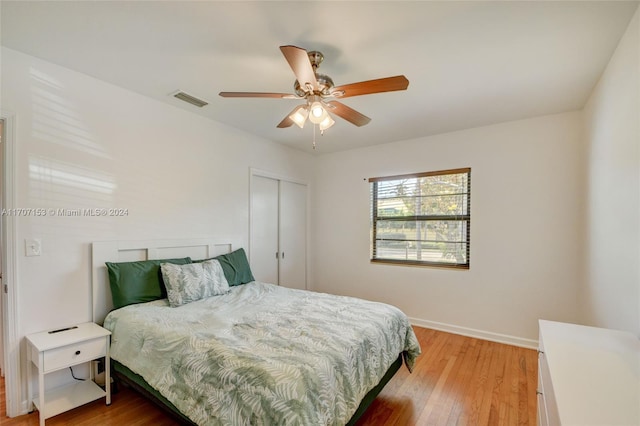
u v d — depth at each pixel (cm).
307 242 449
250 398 129
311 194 459
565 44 180
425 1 146
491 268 326
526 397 216
